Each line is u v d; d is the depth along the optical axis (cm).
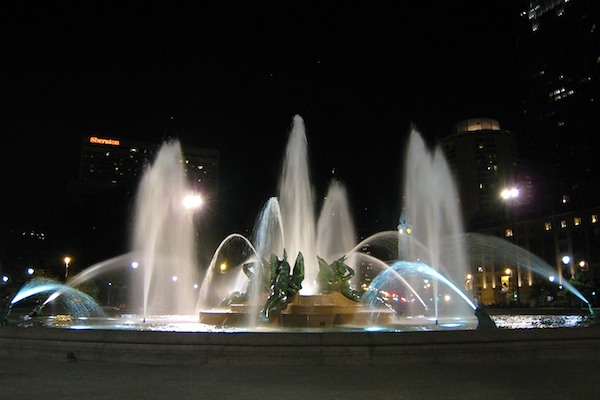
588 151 14962
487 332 1174
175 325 2169
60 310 4938
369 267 7481
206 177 19712
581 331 1214
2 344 1276
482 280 11569
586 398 805
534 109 16975
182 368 1072
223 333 1151
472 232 12838
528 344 1170
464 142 16000
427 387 887
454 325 2177
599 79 14925
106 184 19875
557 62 16462
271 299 2061
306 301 2086
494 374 1004
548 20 16975
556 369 1059
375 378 964
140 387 890
